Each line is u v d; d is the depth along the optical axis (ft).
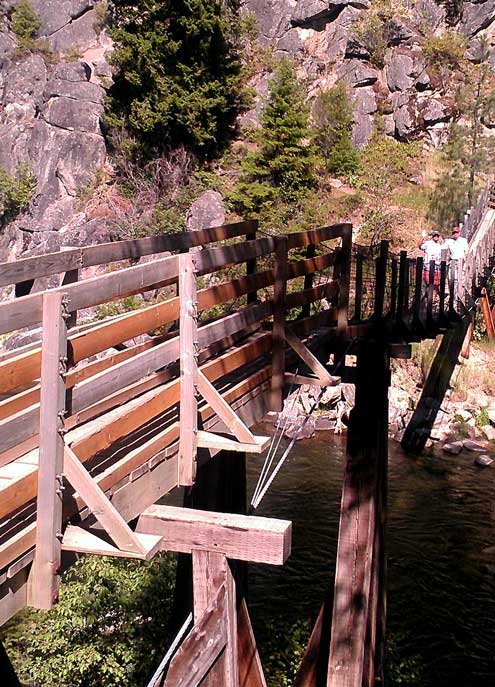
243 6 117.70
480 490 51.52
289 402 63.31
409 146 103.65
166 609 29.17
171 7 96.58
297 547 42.47
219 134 104.37
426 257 50.21
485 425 62.39
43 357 10.28
